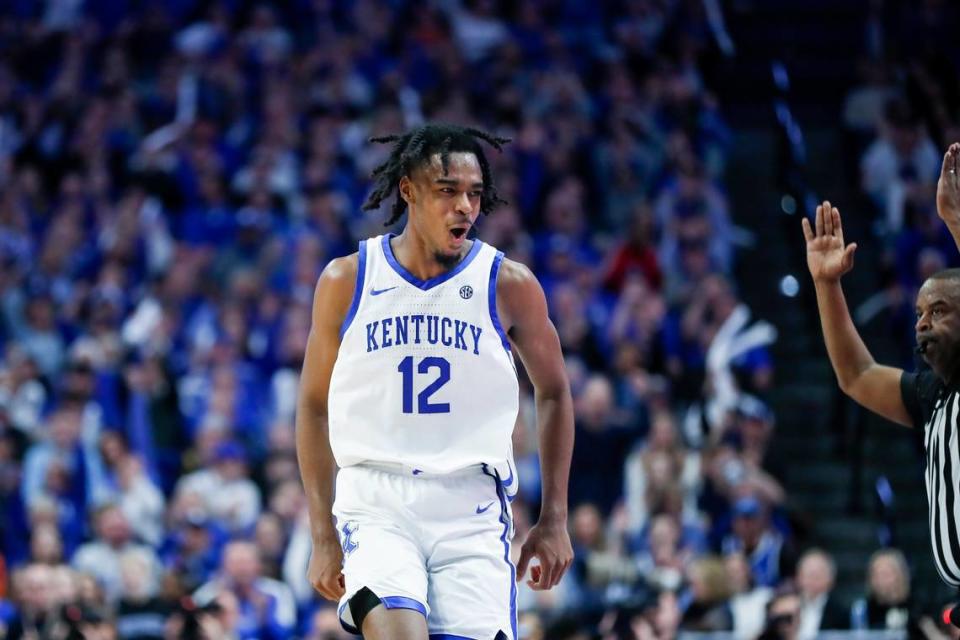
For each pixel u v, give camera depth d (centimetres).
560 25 2511
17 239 2117
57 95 2377
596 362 1919
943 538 672
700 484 1638
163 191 2205
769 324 2091
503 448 710
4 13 2580
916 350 705
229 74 2372
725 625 1362
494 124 2284
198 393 1873
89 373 1759
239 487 1664
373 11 2484
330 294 714
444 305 703
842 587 1764
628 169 2234
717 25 2428
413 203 704
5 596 1570
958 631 1049
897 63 2339
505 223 2047
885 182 2191
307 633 1477
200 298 2016
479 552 702
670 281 2044
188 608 1220
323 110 2314
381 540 691
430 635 691
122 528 1558
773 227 2266
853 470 1811
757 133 2420
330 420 713
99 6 2620
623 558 1542
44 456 1703
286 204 2183
